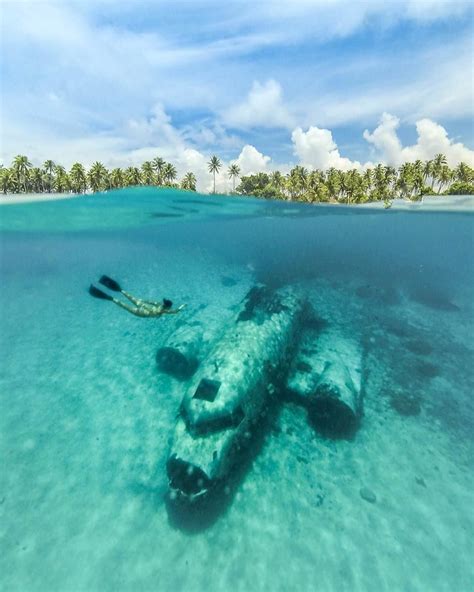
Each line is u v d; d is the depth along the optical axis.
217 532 5.02
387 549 4.90
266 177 78.38
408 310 15.09
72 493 5.70
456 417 7.99
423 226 27.30
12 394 8.35
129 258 41.12
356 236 34.94
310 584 4.41
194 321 10.15
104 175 61.59
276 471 6.05
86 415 7.57
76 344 11.09
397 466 6.42
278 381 7.68
